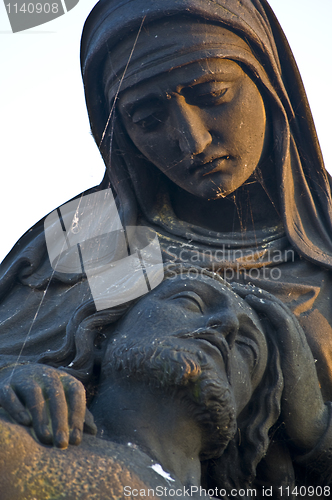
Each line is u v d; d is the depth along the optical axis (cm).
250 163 744
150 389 576
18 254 815
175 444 567
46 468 477
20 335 714
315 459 652
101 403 586
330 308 729
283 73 793
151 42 705
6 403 509
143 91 709
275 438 658
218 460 632
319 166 804
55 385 521
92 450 511
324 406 670
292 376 640
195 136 704
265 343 641
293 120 792
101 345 637
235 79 718
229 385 582
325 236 783
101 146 794
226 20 710
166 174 754
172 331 595
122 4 723
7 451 472
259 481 663
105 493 481
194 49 696
